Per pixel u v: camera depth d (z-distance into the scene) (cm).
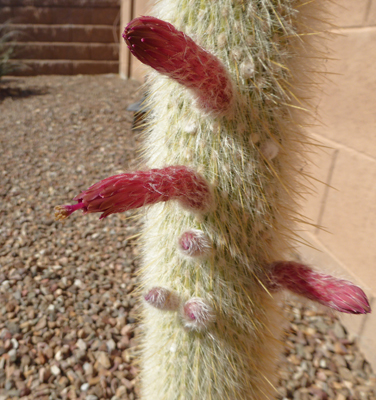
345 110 36
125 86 121
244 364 18
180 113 16
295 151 17
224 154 15
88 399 31
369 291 34
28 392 31
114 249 50
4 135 81
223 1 14
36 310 39
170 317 18
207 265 16
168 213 17
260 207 16
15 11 132
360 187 34
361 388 32
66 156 73
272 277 16
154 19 11
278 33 14
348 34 35
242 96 15
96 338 37
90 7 134
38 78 132
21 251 48
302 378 33
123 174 13
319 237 41
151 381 21
